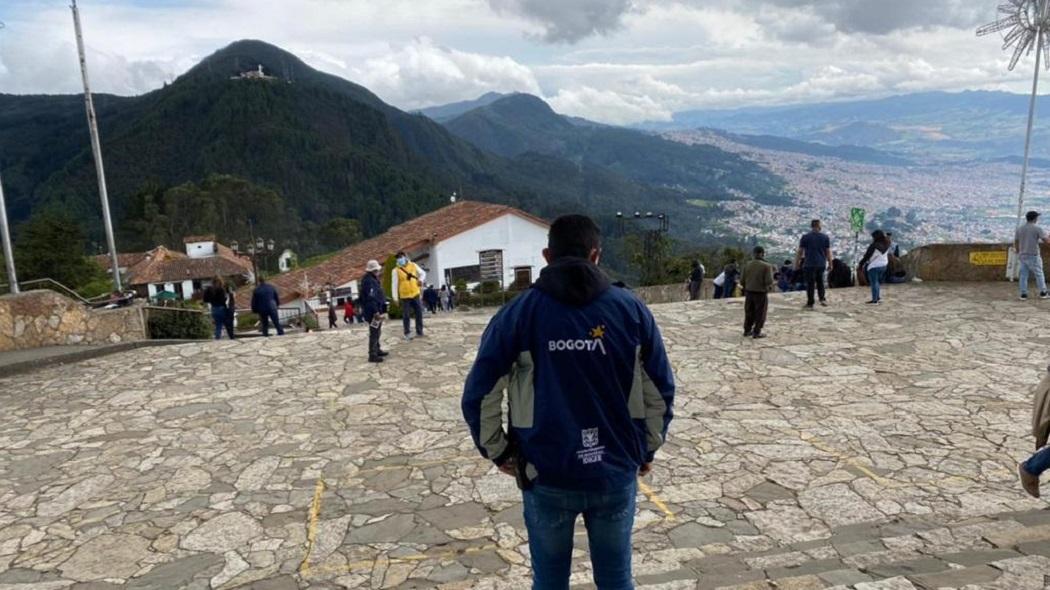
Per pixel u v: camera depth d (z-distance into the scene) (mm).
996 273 14625
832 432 6305
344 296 33312
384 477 5648
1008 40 13039
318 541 4512
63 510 5281
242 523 4875
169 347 11477
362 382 8812
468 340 11203
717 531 4379
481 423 2166
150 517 5066
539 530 2225
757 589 3092
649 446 2248
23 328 10969
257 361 10258
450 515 4828
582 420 2053
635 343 2104
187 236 92062
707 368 8852
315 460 6121
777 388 7863
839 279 16016
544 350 2053
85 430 7305
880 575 3236
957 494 4852
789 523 4473
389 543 4418
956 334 10234
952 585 2932
